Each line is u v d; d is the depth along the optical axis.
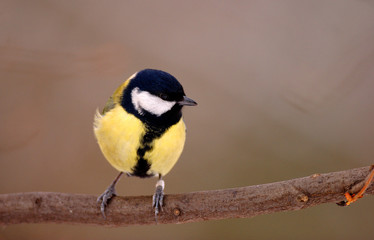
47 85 3.74
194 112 3.77
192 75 3.78
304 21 3.76
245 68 3.78
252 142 3.76
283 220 3.72
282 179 3.74
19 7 3.77
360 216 3.72
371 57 3.72
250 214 3.53
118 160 3.57
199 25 3.80
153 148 3.56
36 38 3.76
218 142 3.77
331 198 3.51
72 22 3.78
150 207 3.54
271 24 3.78
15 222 3.54
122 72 3.72
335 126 3.76
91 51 3.71
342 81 3.71
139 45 3.79
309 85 3.72
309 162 3.75
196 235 3.73
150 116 3.56
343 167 3.74
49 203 3.54
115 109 3.57
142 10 3.80
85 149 3.75
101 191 3.74
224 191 3.53
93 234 3.72
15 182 3.73
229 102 3.78
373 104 3.76
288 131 3.76
